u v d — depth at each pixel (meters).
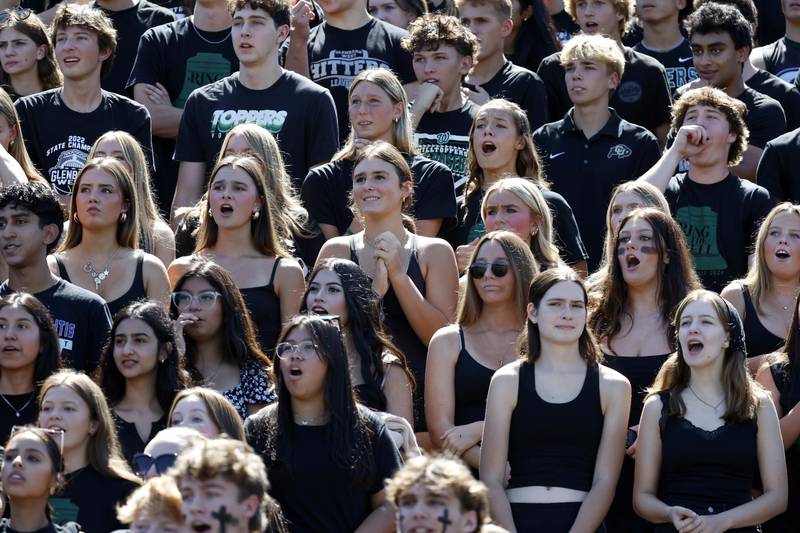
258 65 33.53
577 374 24.83
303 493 23.09
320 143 33.41
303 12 36.16
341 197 31.19
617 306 27.20
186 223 30.50
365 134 31.66
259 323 27.91
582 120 34.34
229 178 28.22
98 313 26.58
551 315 24.77
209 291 26.30
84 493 22.80
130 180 28.20
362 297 26.17
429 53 34.50
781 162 33.44
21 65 35.44
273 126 33.31
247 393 26.22
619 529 25.84
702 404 24.83
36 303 25.23
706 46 36.38
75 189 27.95
